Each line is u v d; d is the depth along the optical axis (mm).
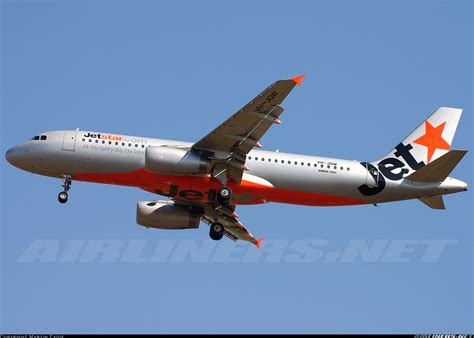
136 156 168625
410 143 183000
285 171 171750
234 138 162750
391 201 178625
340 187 173875
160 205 181750
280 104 155625
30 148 171250
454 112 185000
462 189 175000
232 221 187125
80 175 171625
